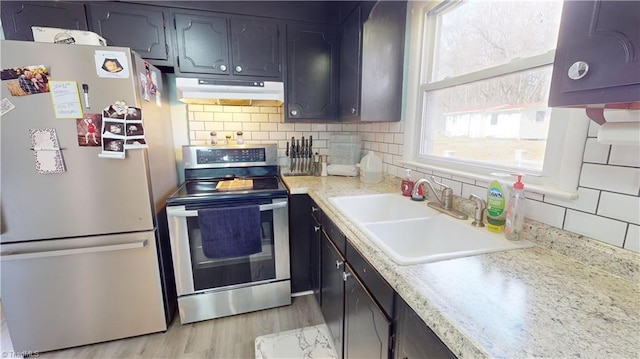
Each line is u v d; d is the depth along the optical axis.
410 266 0.76
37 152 1.30
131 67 1.37
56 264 1.43
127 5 1.66
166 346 1.56
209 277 1.72
